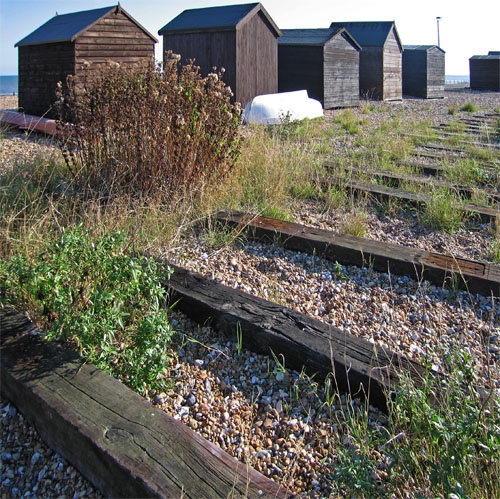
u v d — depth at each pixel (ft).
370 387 10.74
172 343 12.69
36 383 9.76
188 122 20.66
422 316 14.29
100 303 11.03
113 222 17.39
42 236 16.05
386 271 16.53
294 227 18.71
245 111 48.60
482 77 134.41
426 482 8.73
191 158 20.80
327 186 24.08
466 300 15.06
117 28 47.37
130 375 10.85
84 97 21.61
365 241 17.71
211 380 11.55
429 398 10.09
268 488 7.94
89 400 9.32
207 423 10.34
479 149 34.78
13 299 12.61
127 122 20.49
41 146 31.37
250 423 10.47
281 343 11.92
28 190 20.24
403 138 39.93
